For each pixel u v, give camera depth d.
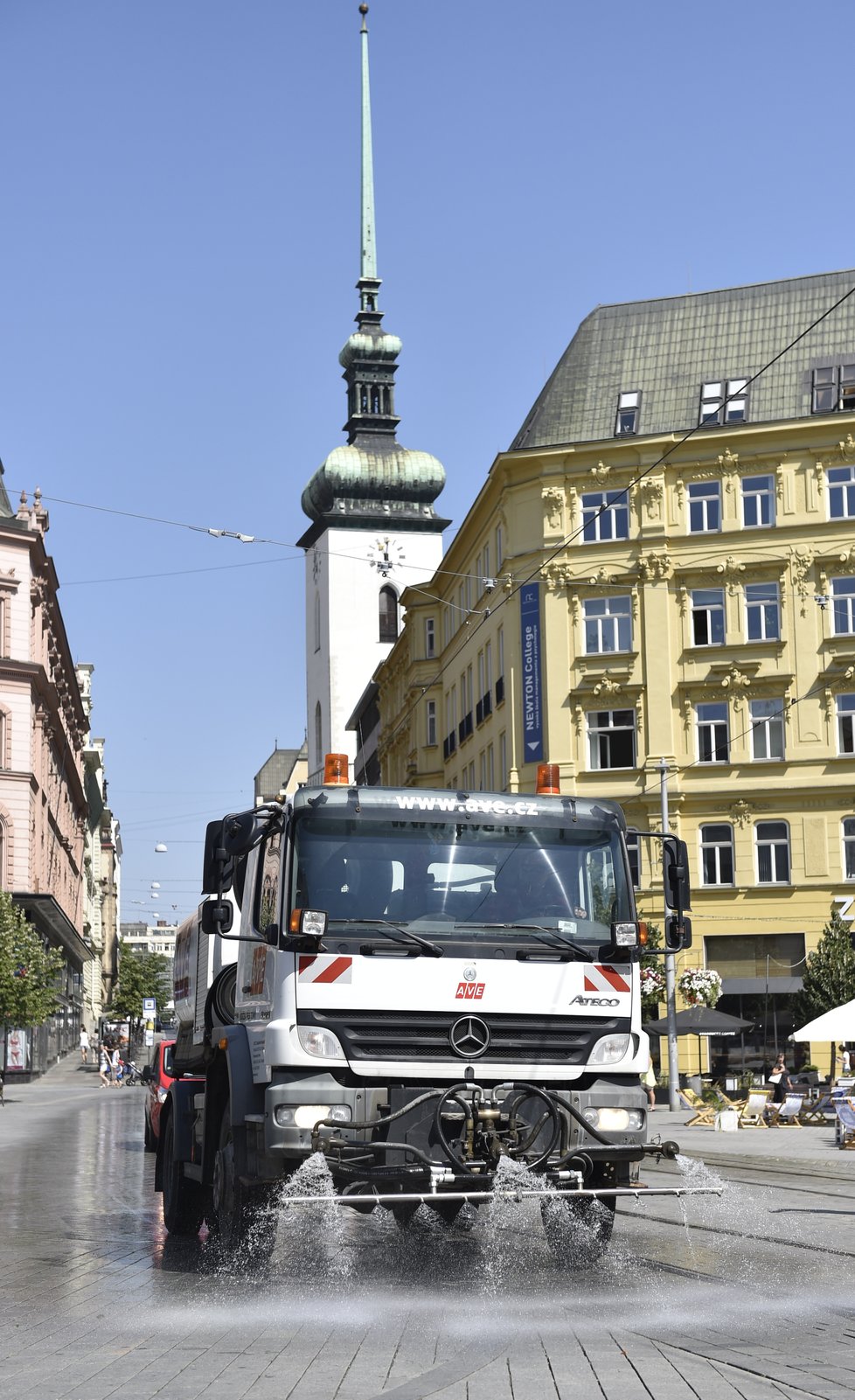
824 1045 46.84
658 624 49.66
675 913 12.69
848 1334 9.05
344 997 11.39
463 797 12.16
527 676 50.75
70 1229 15.41
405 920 11.68
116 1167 24.36
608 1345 8.70
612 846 12.38
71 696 98.31
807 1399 7.21
